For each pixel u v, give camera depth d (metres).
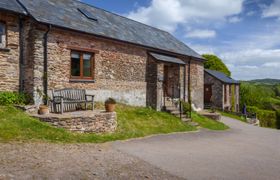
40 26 12.05
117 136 11.12
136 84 17.44
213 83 31.80
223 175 6.87
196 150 9.86
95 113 11.50
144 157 8.02
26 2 13.05
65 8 15.39
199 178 6.49
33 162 6.14
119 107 15.64
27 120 9.62
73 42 13.55
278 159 9.23
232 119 25.66
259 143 12.76
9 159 6.14
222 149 10.46
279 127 41.09
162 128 14.09
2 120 9.22
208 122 18.86
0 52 11.30
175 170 6.97
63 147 7.96
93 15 16.89
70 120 10.29
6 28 11.52
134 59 17.27
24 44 12.10
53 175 5.51
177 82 20.58
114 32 16.31
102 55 15.16
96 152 7.89
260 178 6.84
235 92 36.12
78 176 5.62
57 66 12.84
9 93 11.38
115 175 6.00
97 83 14.90
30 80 12.01
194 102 23.05
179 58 21.14
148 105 18.17
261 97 47.06
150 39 19.62
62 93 12.67
